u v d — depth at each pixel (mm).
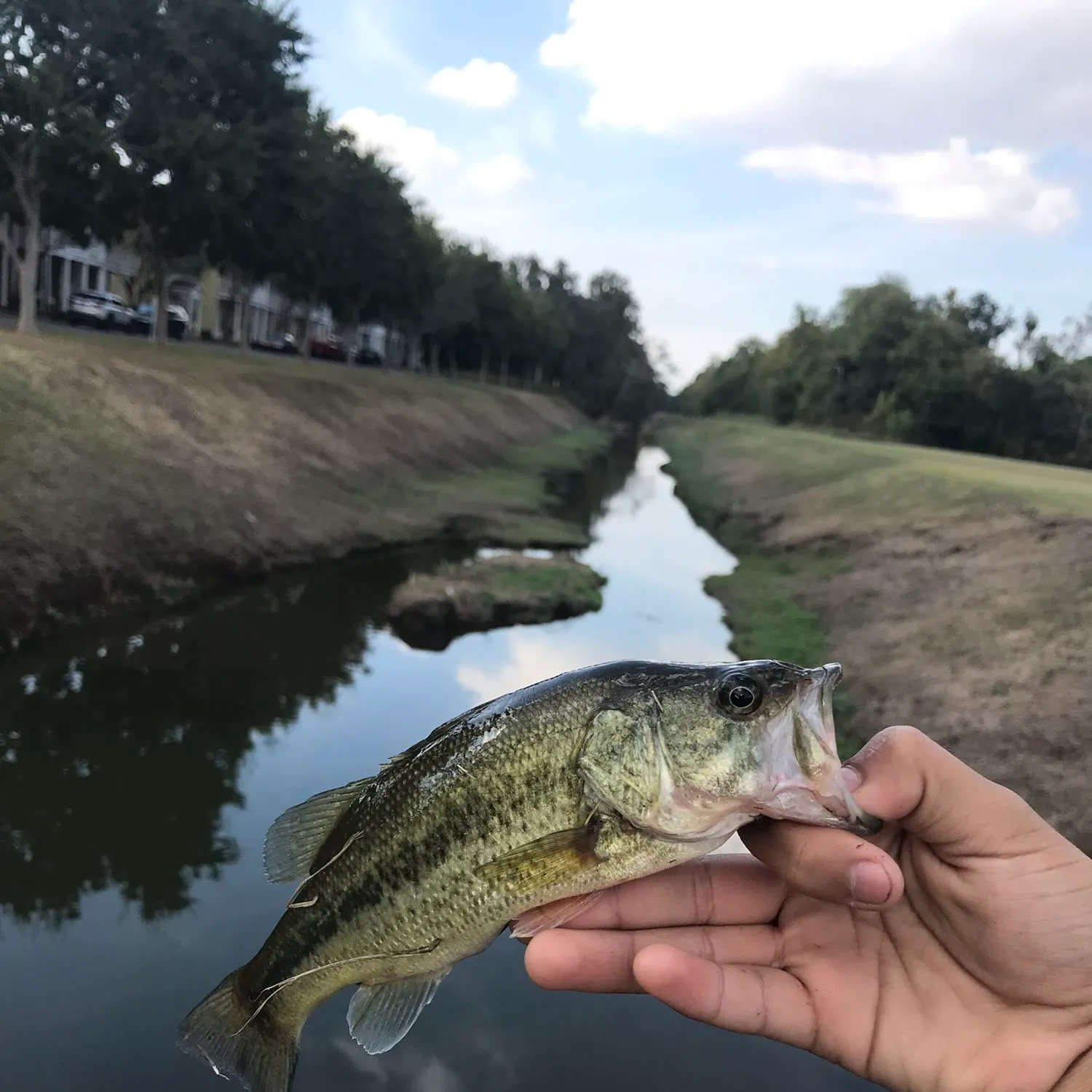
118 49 23469
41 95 21125
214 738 10523
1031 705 9828
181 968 6512
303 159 29859
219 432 21453
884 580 16375
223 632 14508
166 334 32188
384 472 28062
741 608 17312
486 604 16109
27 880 7555
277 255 31812
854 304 75250
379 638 15047
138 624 13781
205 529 16828
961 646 12031
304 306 51375
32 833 8297
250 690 12117
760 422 88125
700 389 133500
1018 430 54906
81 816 8625
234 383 25922
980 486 21031
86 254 48531
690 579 21141
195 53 24656
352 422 30438
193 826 8562
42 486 14117
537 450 51656
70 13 22359
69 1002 6086
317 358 62062
